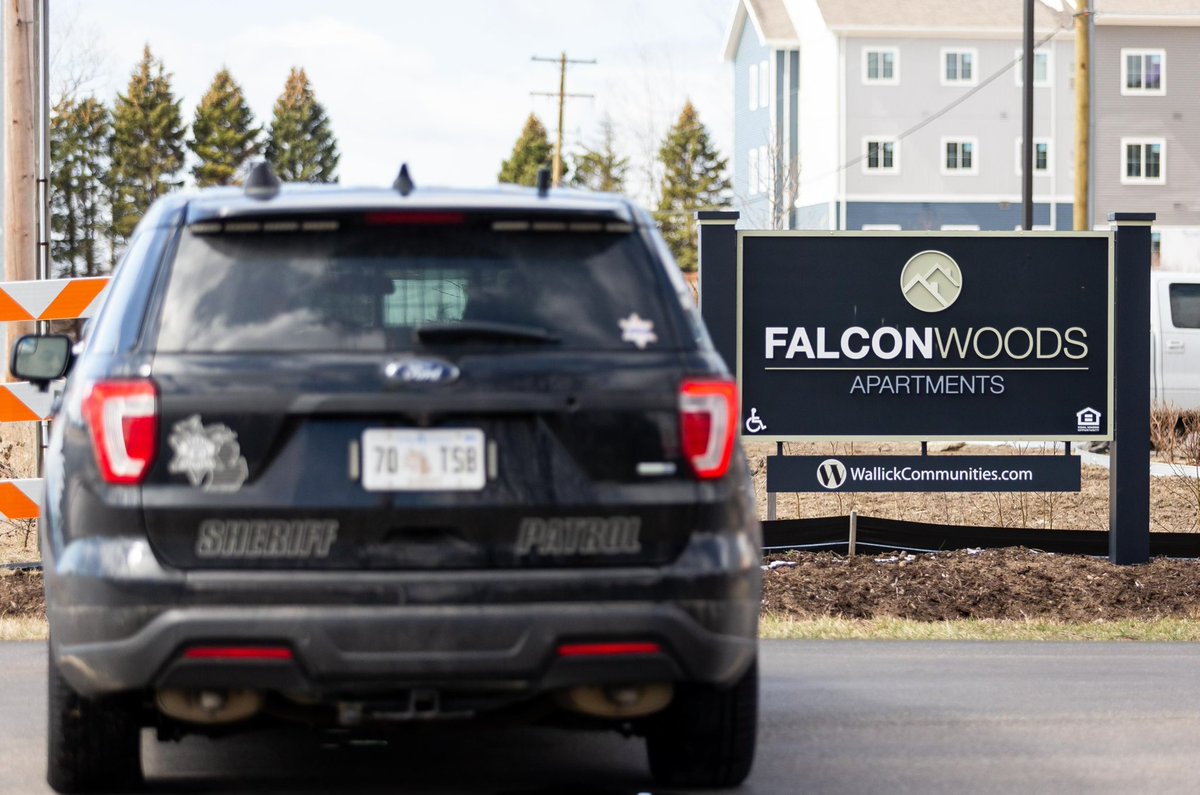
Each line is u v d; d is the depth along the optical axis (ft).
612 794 34.73
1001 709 46.21
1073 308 77.51
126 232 602.44
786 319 77.05
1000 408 77.56
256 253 30.12
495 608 28.96
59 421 33.32
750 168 446.19
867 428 77.36
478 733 41.70
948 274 77.25
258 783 35.78
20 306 73.15
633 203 31.89
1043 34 402.93
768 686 50.14
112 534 29.27
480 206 30.25
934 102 406.00
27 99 103.40
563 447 29.55
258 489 29.01
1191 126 401.08
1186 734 42.80
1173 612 68.44
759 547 31.68
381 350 29.43
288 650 28.71
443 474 29.17
